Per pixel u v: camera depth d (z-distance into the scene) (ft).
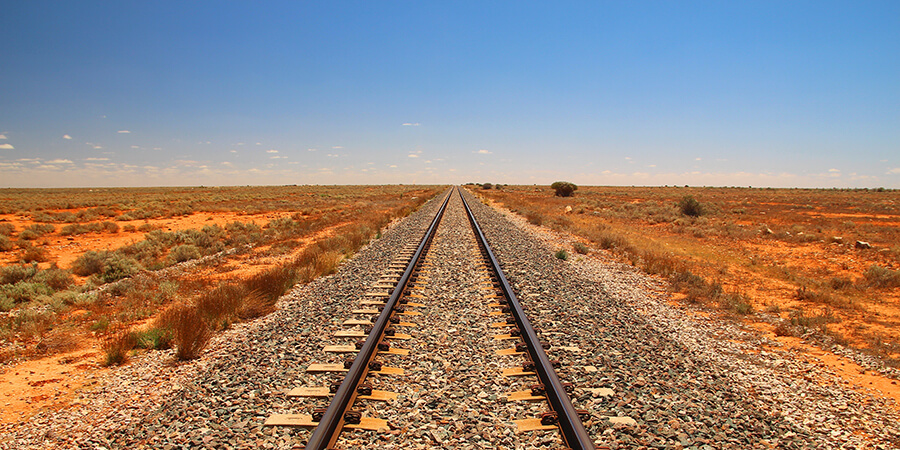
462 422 13.51
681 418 14.21
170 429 13.67
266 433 13.05
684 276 37.09
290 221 91.25
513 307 24.29
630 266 44.68
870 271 43.09
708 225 89.45
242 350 20.29
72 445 13.46
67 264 51.42
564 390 14.12
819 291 36.81
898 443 13.89
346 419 13.30
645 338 21.99
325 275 38.17
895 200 194.80
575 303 27.55
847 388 18.30
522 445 12.29
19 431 14.52
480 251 46.62
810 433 14.16
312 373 17.13
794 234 75.51
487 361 18.07
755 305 33.12
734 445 12.82
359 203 162.40
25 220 99.71
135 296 33.88
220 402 15.16
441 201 152.76
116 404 16.24
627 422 13.66
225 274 44.04
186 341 20.42
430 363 17.80
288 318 25.12
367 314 24.88
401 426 13.19
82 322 28.68
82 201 164.45
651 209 121.19
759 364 20.65
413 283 31.81
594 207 134.21
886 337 25.76
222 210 131.03
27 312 28.58
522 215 107.45
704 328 25.76
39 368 20.59
